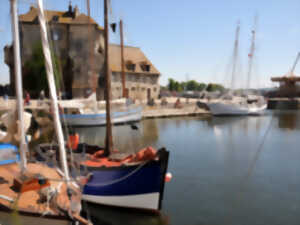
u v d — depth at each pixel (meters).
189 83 99.06
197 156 17.44
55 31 41.28
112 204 8.69
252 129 29.77
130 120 31.64
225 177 13.16
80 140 21.77
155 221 8.38
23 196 5.86
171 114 41.72
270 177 13.22
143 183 8.20
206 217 8.88
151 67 55.00
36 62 36.41
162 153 7.92
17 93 6.36
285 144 21.34
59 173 7.62
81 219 5.37
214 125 33.47
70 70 42.09
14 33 6.09
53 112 6.54
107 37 10.39
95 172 8.64
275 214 9.20
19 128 6.47
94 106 27.72
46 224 5.29
